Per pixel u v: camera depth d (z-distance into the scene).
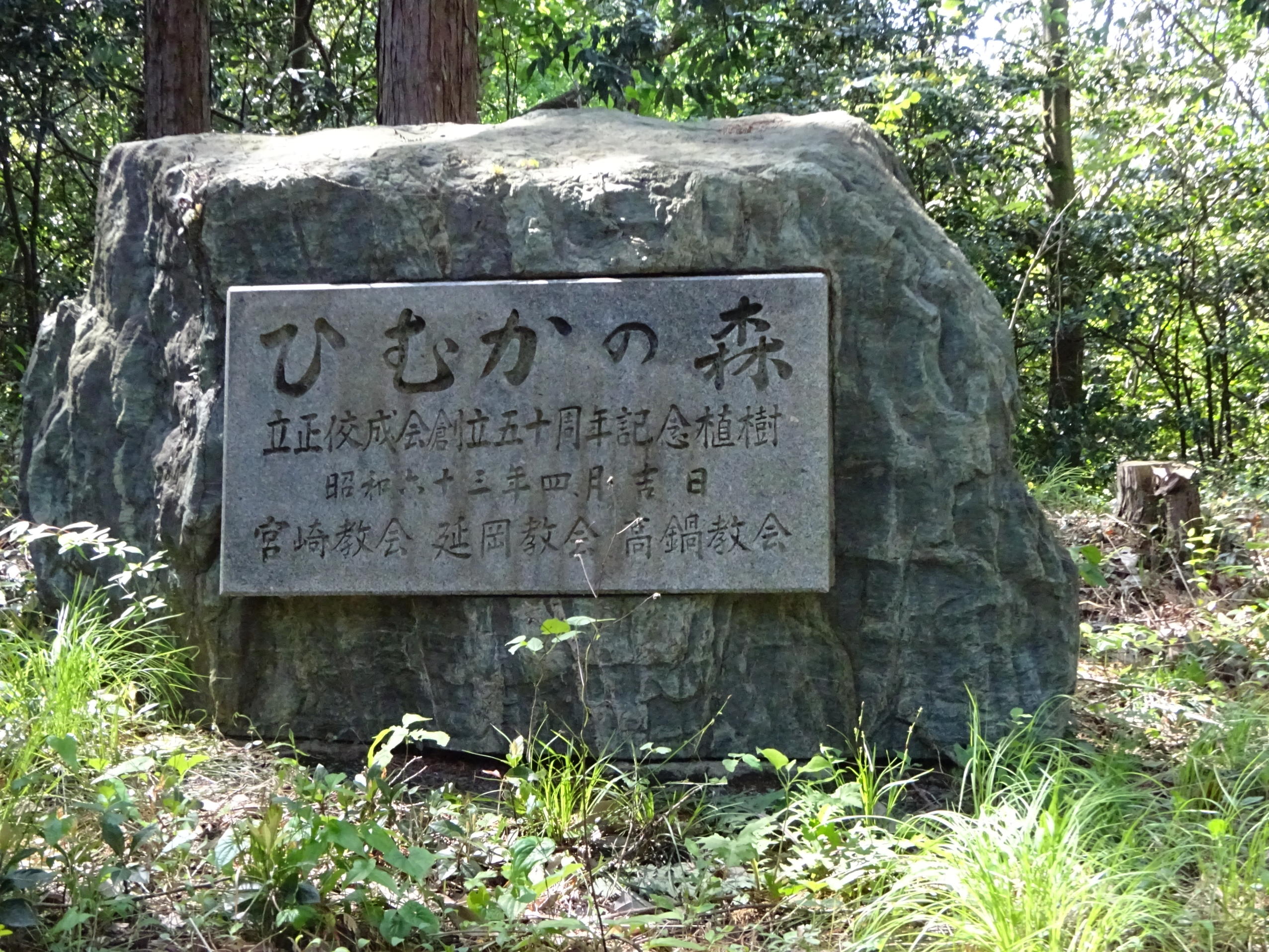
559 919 2.55
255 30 11.89
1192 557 6.12
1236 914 2.56
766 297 3.59
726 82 11.48
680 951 2.63
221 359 3.89
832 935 2.67
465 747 3.76
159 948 2.49
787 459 3.57
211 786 3.40
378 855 2.85
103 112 11.68
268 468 3.75
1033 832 2.69
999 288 11.27
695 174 3.68
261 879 2.61
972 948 2.43
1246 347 12.50
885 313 3.73
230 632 3.87
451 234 3.78
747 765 3.72
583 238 3.70
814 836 2.98
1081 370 12.58
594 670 3.67
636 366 3.62
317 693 3.88
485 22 11.56
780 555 3.58
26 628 4.10
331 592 3.72
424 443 3.70
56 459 4.22
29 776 2.80
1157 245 11.66
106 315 4.20
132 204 4.18
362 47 12.32
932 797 3.55
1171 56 10.41
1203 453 12.83
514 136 4.07
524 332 3.67
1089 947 2.32
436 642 3.78
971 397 3.72
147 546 4.01
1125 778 3.44
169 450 3.97
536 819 3.21
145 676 3.92
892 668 3.75
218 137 4.23
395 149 3.93
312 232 3.83
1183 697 4.33
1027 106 11.26
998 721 3.73
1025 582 3.78
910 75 10.03
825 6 10.52
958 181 10.83
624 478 3.62
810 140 3.92
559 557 3.64
